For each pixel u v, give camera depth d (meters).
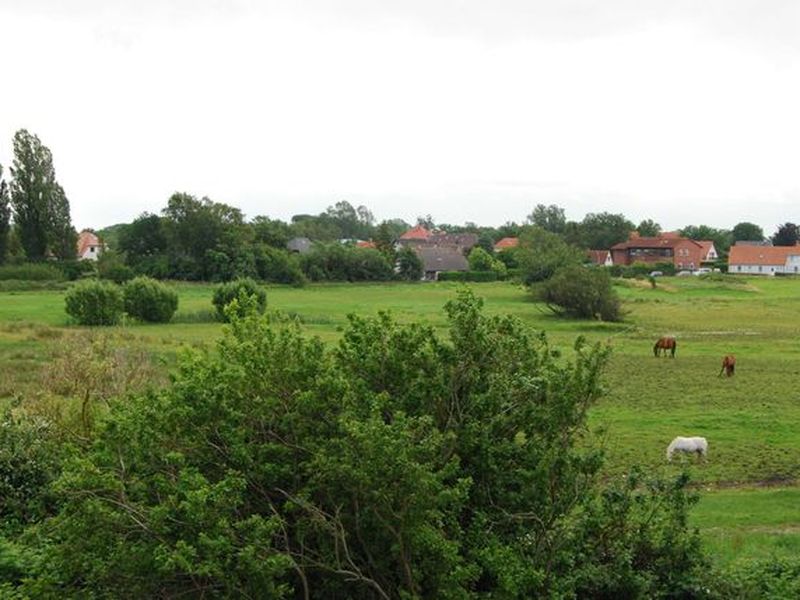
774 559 15.38
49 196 135.75
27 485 17.12
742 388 40.94
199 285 121.19
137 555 9.95
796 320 78.81
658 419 32.78
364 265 137.62
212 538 9.73
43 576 10.51
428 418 10.80
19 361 43.22
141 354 24.34
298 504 10.48
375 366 12.05
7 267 119.56
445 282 135.25
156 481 10.28
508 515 11.48
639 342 60.81
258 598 9.80
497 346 12.18
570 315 78.69
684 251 185.12
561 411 11.80
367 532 10.75
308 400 10.84
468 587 11.36
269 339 11.52
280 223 186.50
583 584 12.03
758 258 179.12
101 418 11.23
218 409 10.88
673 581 12.92
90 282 70.44
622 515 12.48
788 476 24.72
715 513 20.25
